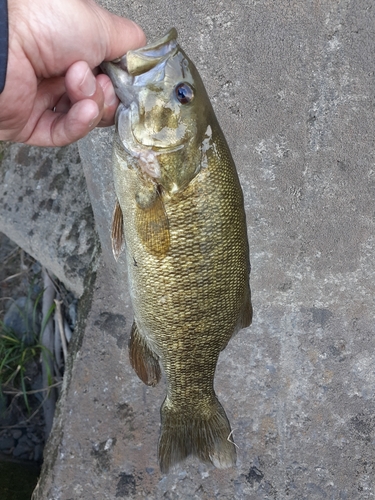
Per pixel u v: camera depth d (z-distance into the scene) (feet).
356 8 1.40
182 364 1.21
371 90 1.46
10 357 2.38
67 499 1.62
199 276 1.10
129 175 1.09
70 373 1.73
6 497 1.89
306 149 1.53
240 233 1.11
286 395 1.71
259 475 1.66
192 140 1.06
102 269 1.76
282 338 1.74
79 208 2.04
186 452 1.33
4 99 1.04
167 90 1.04
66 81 0.98
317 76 1.46
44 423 2.37
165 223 1.08
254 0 1.42
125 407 1.68
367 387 1.72
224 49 1.46
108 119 1.15
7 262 2.50
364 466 1.68
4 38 0.92
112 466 1.64
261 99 1.49
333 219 1.61
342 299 1.72
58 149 2.11
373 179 1.55
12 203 2.12
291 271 1.69
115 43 1.08
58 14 0.98
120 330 1.72
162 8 1.43
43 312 2.34
